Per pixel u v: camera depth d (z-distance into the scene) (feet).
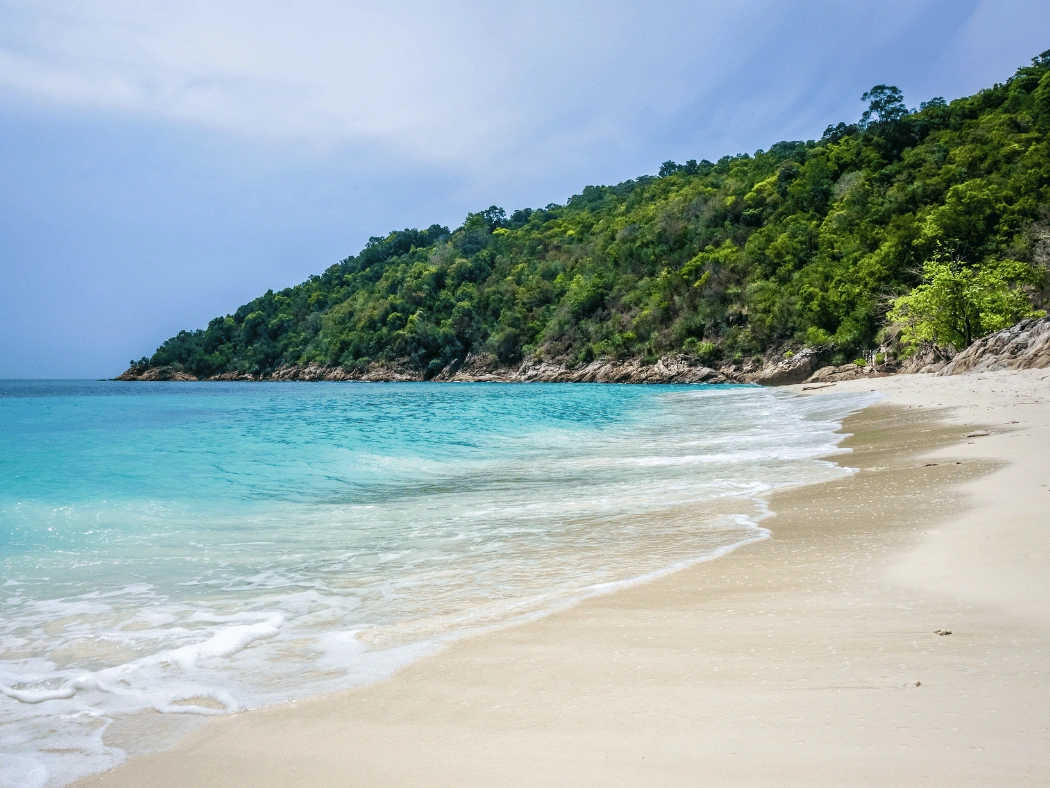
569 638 12.40
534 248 451.12
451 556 20.03
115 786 8.15
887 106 316.40
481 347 375.04
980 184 224.12
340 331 458.91
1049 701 8.45
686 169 500.74
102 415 90.33
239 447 49.34
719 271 294.46
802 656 10.61
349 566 19.24
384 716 9.64
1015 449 33.22
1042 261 182.80
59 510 27.22
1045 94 273.95
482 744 8.55
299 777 8.09
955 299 133.59
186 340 556.10
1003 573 14.29
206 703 10.46
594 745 8.26
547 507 27.66
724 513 24.40
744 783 7.07
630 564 17.95
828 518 22.17
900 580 14.56
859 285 224.12
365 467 40.52
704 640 11.76
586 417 80.28
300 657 12.24
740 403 102.47
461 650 12.12
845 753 7.53
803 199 306.35
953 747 7.46
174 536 23.44
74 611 15.48
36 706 10.53
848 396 92.58
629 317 314.96
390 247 576.61
